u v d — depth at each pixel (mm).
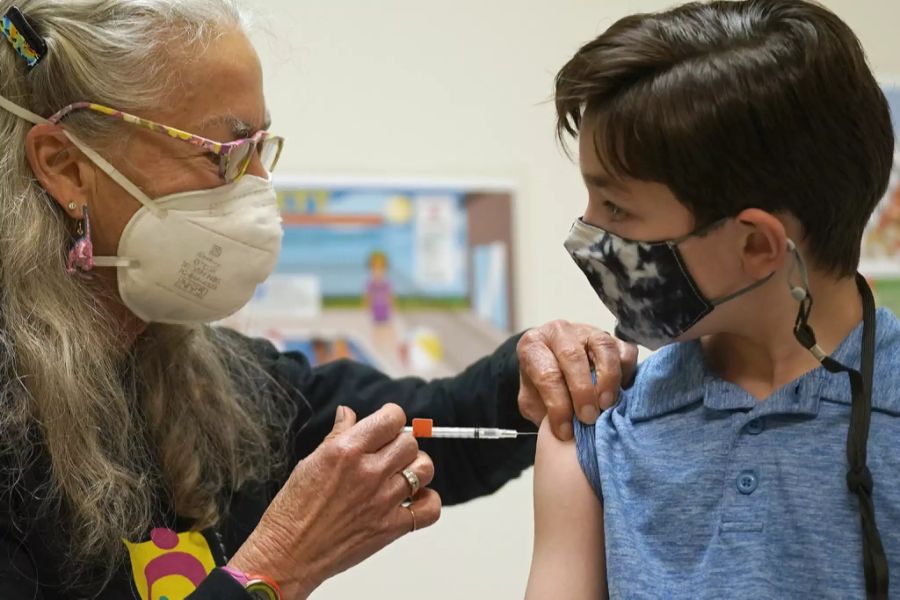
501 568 2311
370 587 2275
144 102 1190
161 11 1206
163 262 1231
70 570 1164
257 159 1317
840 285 965
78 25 1196
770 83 898
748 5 974
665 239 944
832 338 959
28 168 1214
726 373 1023
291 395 1488
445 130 2322
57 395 1170
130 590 1195
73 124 1194
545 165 2350
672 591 924
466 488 1511
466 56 2334
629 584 939
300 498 1178
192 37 1212
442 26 2326
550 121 2350
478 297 2318
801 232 931
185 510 1295
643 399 1058
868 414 895
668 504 964
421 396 1491
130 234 1218
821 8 956
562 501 1054
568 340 1169
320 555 1176
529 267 2334
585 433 1077
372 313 2287
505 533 2318
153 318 1287
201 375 1390
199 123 1215
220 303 1280
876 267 2424
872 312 957
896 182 2426
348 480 1175
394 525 1225
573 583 1020
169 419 1334
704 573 916
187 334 1382
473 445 1472
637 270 965
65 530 1167
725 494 938
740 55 913
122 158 1203
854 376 891
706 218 925
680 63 926
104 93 1185
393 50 2309
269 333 2248
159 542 1238
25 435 1158
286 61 2104
